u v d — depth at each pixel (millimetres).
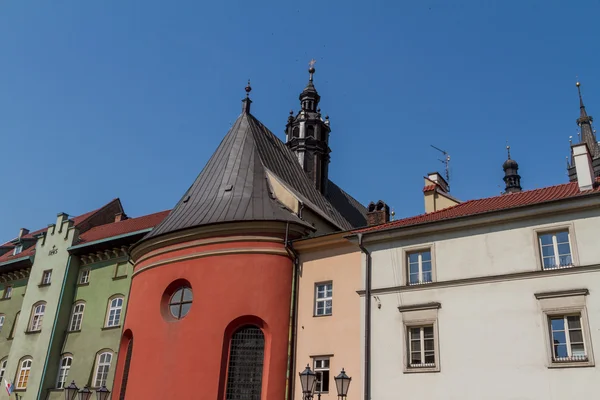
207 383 24859
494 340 20266
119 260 36625
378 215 33656
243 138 35062
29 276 41594
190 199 31656
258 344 25719
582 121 79438
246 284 26281
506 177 59688
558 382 18719
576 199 20266
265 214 28562
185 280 27625
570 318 19500
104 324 34906
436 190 30172
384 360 22172
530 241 20984
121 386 28609
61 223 41188
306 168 42250
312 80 46406
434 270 22547
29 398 34938
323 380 23906
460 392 20188
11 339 40844
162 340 26766
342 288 24875
